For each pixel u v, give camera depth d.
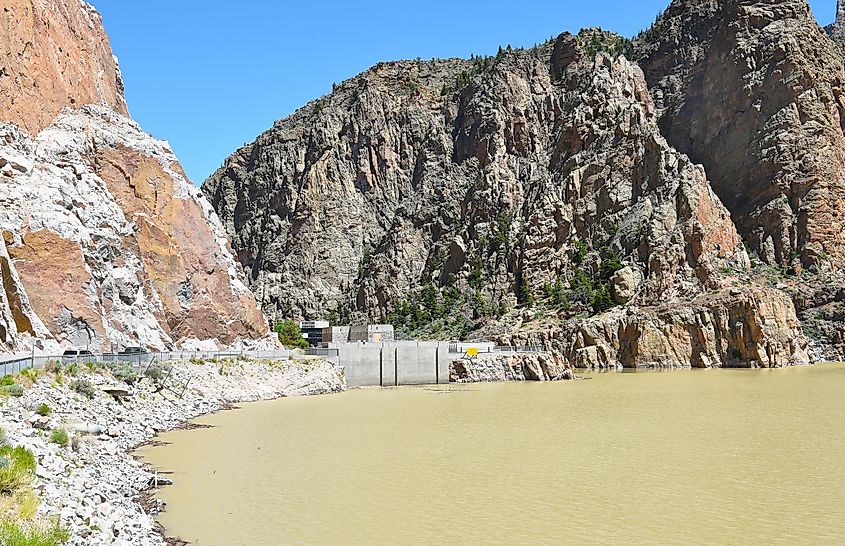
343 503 38.28
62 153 87.81
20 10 88.56
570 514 36.47
